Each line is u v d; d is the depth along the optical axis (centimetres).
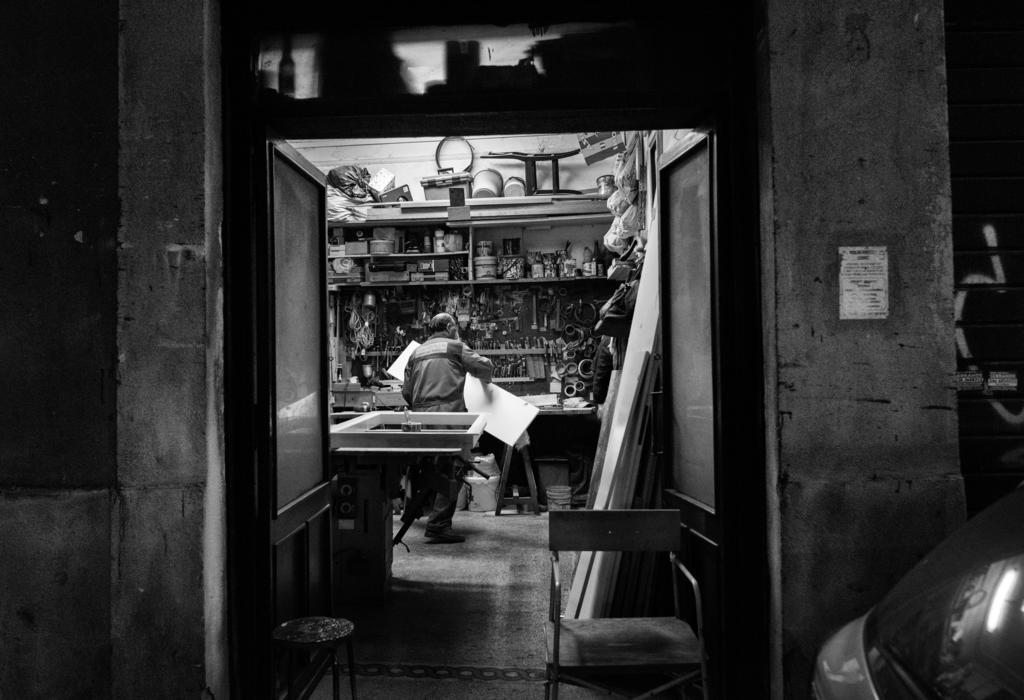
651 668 215
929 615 119
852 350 219
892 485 217
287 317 270
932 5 220
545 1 237
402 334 707
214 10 231
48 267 227
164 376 223
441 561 476
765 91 224
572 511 246
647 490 324
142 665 220
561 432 702
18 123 229
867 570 218
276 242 258
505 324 704
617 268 450
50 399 225
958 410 236
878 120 220
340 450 380
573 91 237
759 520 229
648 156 425
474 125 254
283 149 259
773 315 221
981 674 99
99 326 225
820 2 220
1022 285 238
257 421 236
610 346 527
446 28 239
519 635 344
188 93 224
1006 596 108
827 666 130
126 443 222
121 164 224
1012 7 243
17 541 225
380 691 284
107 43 227
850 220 220
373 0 238
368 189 693
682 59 238
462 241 696
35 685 224
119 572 221
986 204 240
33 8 229
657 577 309
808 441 219
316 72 240
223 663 229
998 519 132
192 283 223
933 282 220
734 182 232
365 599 389
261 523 236
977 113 241
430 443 386
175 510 221
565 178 719
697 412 271
